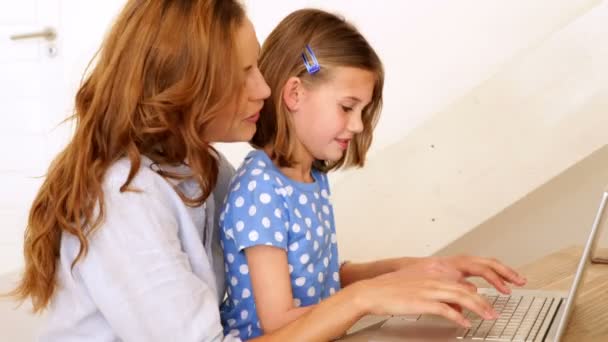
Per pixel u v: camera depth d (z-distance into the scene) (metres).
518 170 2.29
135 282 0.97
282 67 1.25
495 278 1.29
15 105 3.43
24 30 3.37
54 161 1.05
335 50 1.23
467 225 2.33
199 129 1.08
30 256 1.03
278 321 1.10
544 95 2.24
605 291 1.29
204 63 1.04
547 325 1.07
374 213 2.38
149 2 1.05
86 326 1.02
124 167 1.01
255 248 1.14
